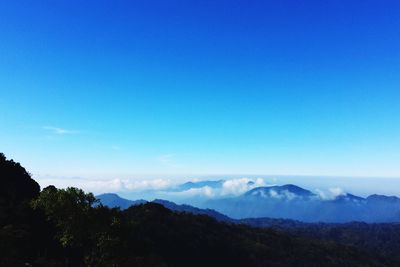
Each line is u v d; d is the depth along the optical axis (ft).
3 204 174.60
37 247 144.46
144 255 112.57
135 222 108.27
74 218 101.09
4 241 95.61
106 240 97.66
